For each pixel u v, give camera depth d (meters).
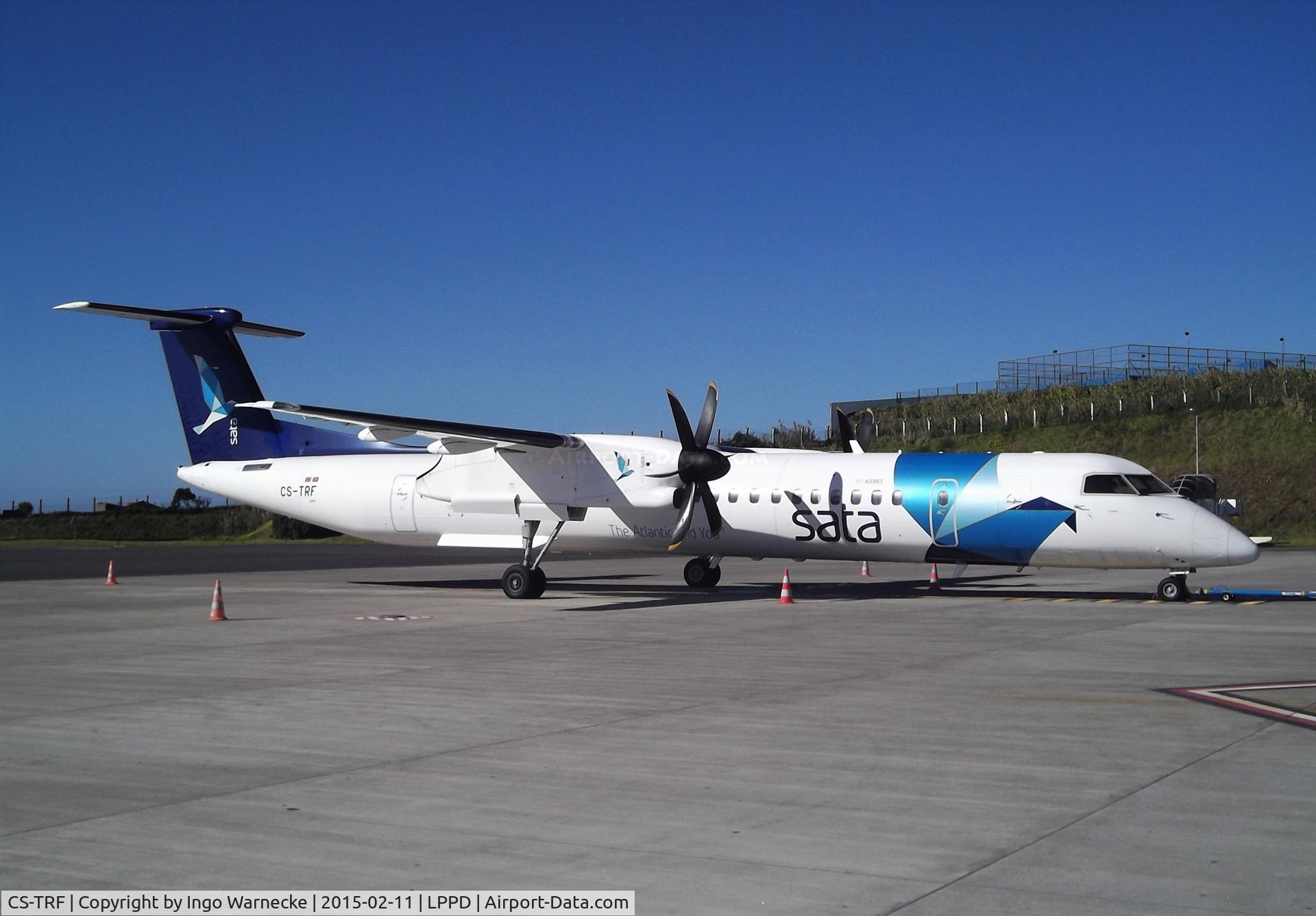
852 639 14.71
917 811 6.44
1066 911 4.87
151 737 8.66
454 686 11.02
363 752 8.08
